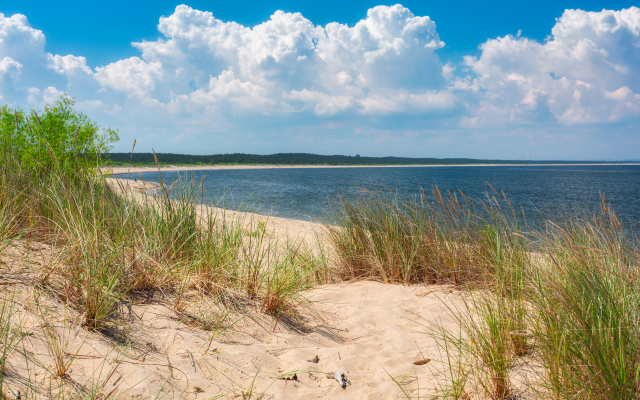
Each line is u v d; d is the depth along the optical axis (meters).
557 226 3.35
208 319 2.74
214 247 3.48
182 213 3.73
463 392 2.10
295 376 2.22
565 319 1.97
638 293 2.09
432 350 2.69
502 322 2.21
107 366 1.86
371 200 5.46
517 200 22.61
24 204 3.32
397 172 88.81
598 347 1.70
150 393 1.75
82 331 2.12
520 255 3.25
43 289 2.37
